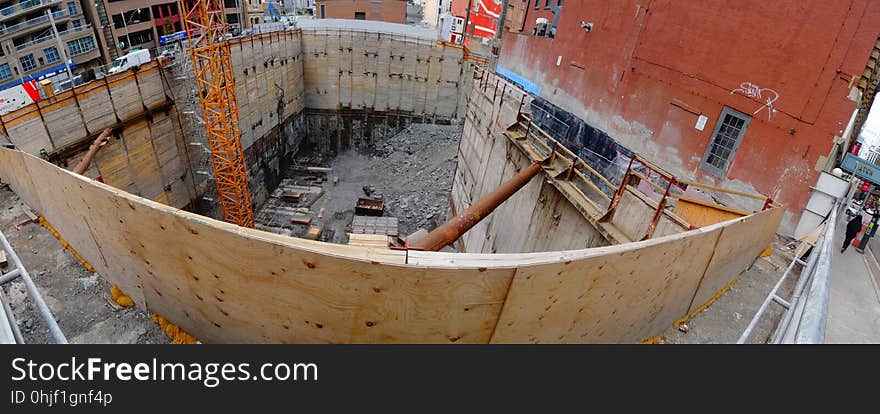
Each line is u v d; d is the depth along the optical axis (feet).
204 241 15.55
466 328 16.06
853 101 33.65
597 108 64.03
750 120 41.19
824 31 35.06
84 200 18.95
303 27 144.66
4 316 9.42
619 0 59.21
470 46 168.35
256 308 16.48
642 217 36.37
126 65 85.51
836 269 40.93
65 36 142.51
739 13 41.81
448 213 112.78
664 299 22.65
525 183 50.55
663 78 51.26
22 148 60.70
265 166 122.83
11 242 25.41
